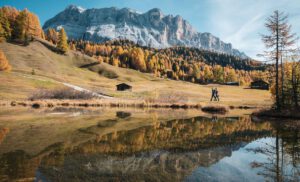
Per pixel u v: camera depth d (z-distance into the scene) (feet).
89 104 154.51
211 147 39.27
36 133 48.34
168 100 175.94
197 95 274.57
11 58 357.00
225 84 524.52
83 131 52.08
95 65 509.35
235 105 162.20
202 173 25.82
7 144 37.58
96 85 337.72
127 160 30.07
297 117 92.22
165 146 38.86
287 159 32.81
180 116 94.89
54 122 67.21
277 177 25.20
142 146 38.40
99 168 26.43
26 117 78.89
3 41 407.03
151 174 24.88
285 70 113.39
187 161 30.40
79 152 33.55
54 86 258.98
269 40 100.73
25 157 30.17
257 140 46.50
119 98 203.31
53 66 398.01
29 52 409.49
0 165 26.55
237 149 38.52
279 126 67.77
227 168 28.04
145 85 383.65
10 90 207.21
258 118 90.74
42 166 26.63
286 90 110.22
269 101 200.85
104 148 36.40
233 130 59.06
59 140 41.60
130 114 100.37
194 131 55.88
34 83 249.14
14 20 442.09
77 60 510.99
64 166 26.81
